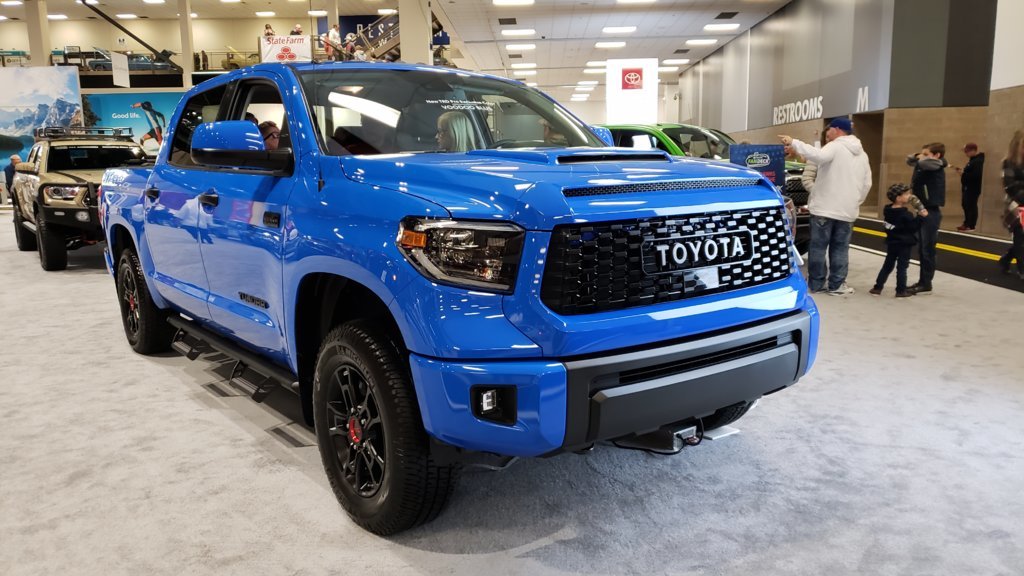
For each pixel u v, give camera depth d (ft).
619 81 57.21
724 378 7.72
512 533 8.43
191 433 11.66
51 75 69.56
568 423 6.84
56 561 7.94
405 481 7.70
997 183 40.16
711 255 7.82
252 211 9.82
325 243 8.16
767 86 78.54
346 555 7.98
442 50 62.28
